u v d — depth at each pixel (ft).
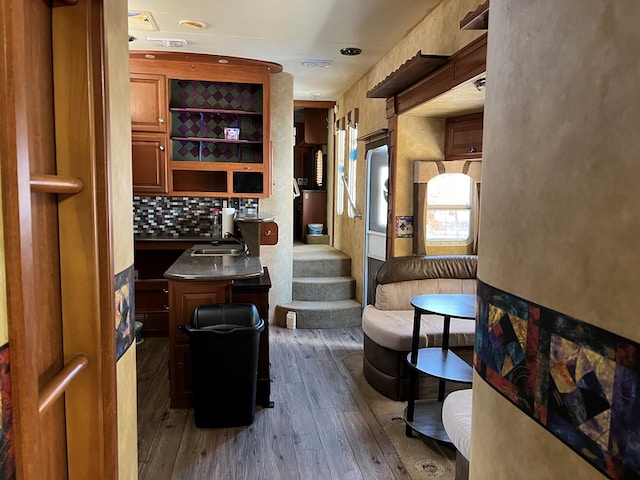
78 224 3.76
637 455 2.36
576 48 2.85
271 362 12.80
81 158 3.75
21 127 2.48
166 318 15.16
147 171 14.28
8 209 2.41
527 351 3.46
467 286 12.55
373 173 15.57
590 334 2.73
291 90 15.99
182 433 8.93
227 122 15.34
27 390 2.54
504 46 3.85
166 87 14.12
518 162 3.59
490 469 4.07
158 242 14.49
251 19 10.98
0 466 2.39
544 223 3.22
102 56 3.84
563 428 3.01
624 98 2.44
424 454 8.34
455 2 9.45
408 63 9.55
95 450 3.89
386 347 10.48
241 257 11.87
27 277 2.54
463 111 11.56
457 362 8.93
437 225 12.80
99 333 3.88
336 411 9.93
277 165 15.93
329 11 10.52
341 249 19.83
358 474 7.72
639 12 2.34
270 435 8.89
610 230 2.55
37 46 3.40
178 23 11.26
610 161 2.55
